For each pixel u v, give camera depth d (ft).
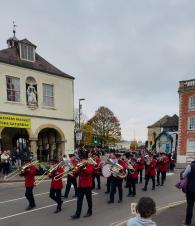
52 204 39.17
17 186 55.62
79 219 32.14
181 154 138.72
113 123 232.53
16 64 80.64
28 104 83.15
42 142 96.07
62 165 36.29
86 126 220.43
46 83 88.33
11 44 90.99
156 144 148.36
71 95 95.50
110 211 35.58
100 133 230.48
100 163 50.14
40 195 45.34
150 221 11.32
